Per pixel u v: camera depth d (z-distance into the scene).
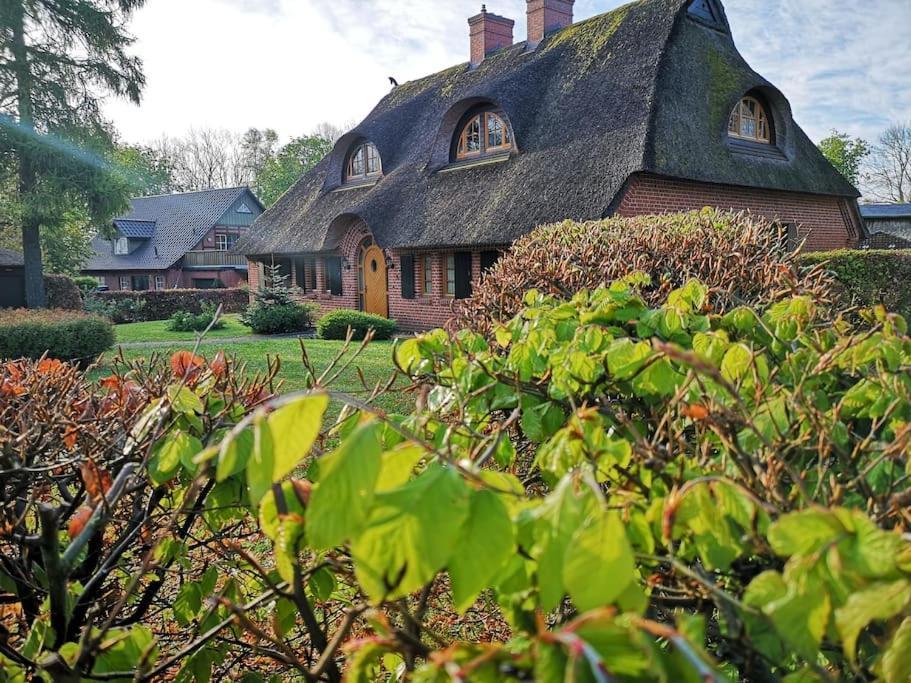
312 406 0.94
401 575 0.88
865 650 1.22
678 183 14.45
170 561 2.06
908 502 1.22
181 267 41.47
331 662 1.32
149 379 2.06
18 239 26.89
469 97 17.80
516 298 4.55
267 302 20.23
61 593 1.39
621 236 5.84
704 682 0.70
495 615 2.66
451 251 17.08
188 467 1.56
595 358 1.89
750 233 4.77
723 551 1.13
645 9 17.73
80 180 21.02
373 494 0.89
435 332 2.30
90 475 1.47
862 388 1.64
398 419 1.73
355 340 16.84
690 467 1.32
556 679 0.72
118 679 1.42
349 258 20.52
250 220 44.94
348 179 23.38
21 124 20.17
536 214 14.21
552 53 19.05
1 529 1.67
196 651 1.69
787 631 0.88
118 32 21.27
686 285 2.41
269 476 0.93
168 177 68.81
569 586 0.85
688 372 1.72
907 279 10.94
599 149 14.60
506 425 1.58
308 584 1.70
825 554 0.89
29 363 2.47
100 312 26.56
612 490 1.30
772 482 1.19
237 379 2.20
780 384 1.93
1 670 1.26
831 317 2.88
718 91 16.06
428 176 19.06
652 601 1.31
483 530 0.92
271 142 76.38
